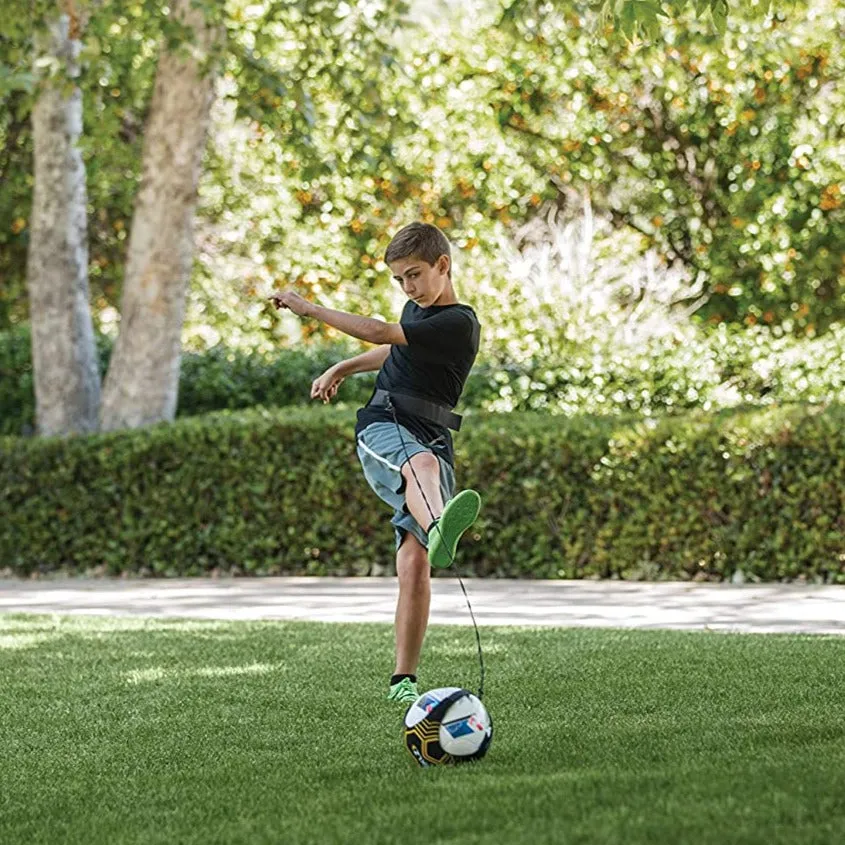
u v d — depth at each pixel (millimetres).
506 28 13625
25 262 26906
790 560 17156
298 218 26578
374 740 7875
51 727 8562
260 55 20484
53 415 20922
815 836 5316
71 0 18375
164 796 6707
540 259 24859
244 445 18984
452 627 12969
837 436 16922
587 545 18031
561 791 6223
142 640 12281
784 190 25250
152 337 20375
